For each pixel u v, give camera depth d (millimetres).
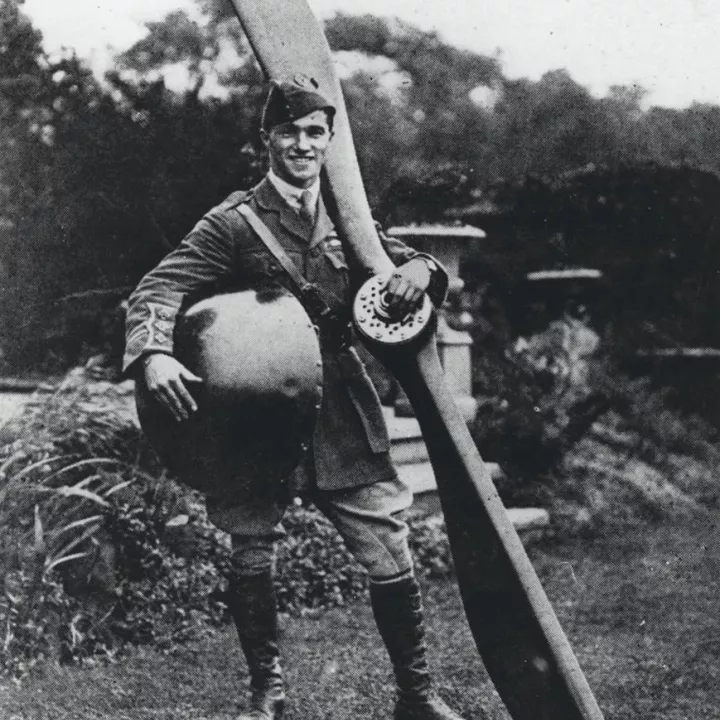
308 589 5176
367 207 3848
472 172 6637
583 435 6668
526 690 3566
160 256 6352
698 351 6941
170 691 4191
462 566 3625
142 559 4785
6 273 6398
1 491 4703
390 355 3615
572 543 6062
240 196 3834
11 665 4344
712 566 5594
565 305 6926
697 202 6844
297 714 3934
